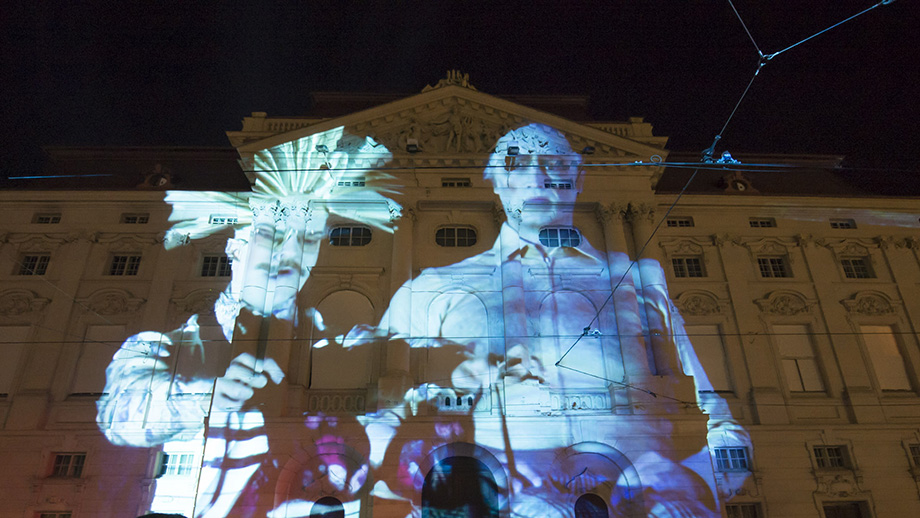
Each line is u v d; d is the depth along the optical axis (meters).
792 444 27.00
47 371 27.83
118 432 26.55
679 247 31.42
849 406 28.11
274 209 28.55
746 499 25.83
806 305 30.33
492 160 29.64
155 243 30.91
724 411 27.58
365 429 23.67
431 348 26.25
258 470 23.11
